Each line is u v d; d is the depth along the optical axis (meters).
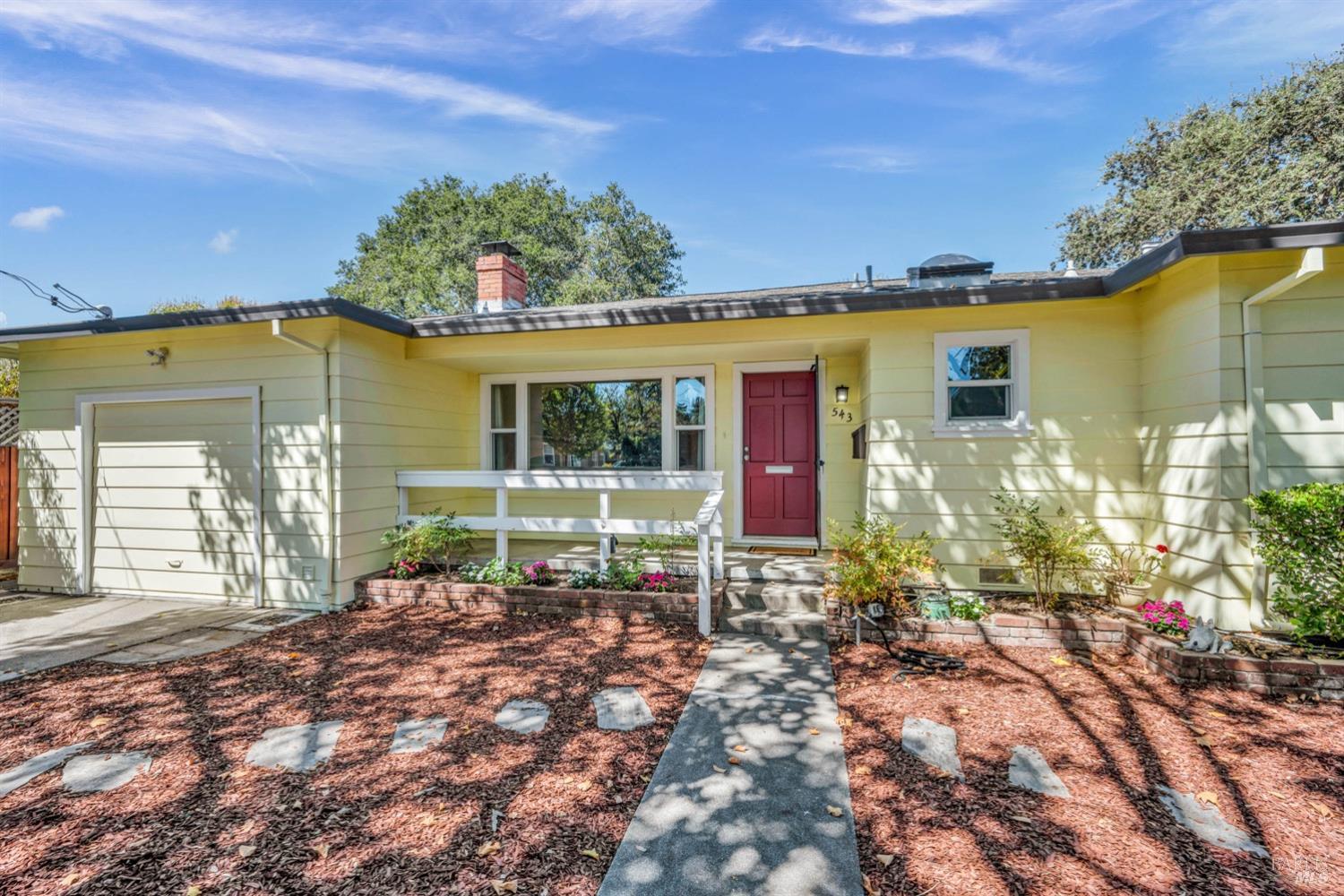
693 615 5.32
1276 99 17.62
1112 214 21.00
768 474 7.72
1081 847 2.25
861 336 5.79
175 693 3.86
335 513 5.88
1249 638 4.12
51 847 2.29
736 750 3.08
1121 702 3.61
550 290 31.41
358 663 4.40
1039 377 5.42
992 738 3.17
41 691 3.91
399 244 31.34
